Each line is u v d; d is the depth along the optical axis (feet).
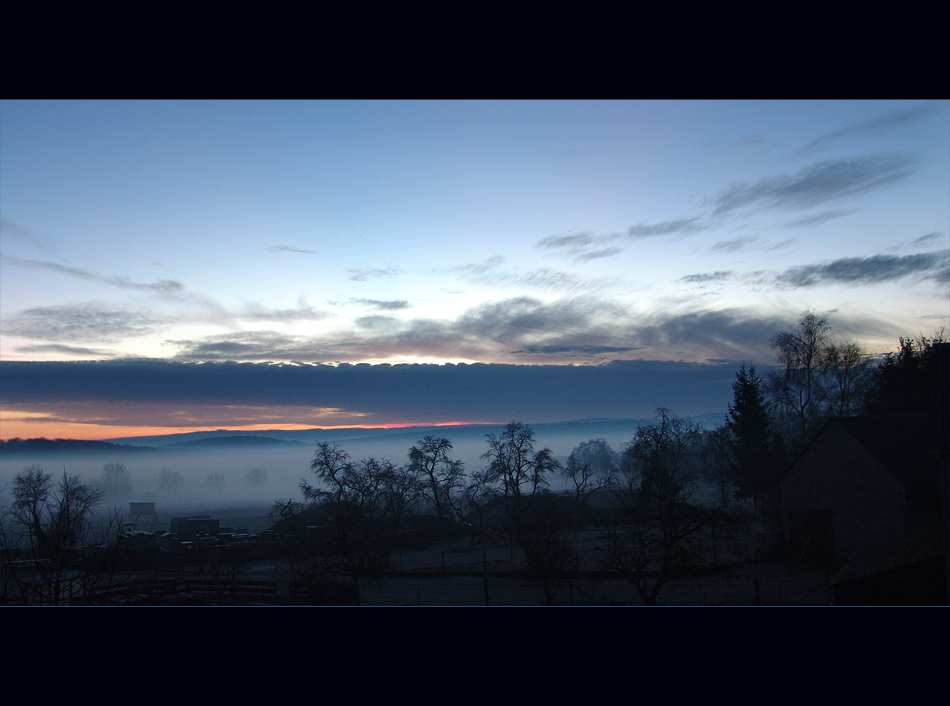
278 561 107.86
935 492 77.66
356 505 103.86
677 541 60.18
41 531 39.09
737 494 146.82
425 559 130.82
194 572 100.73
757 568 85.15
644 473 66.33
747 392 144.25
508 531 146.00
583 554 93.91
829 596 60.18
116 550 43.24
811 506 90.74
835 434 88.17
